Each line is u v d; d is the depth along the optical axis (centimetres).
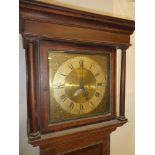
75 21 79
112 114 97
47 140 76
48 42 77
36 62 76
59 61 81
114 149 129
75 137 86
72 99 85
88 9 109
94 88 92
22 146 94
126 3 125
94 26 84
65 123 83
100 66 93
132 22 92
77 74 86
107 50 93
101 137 101
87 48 87
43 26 73
